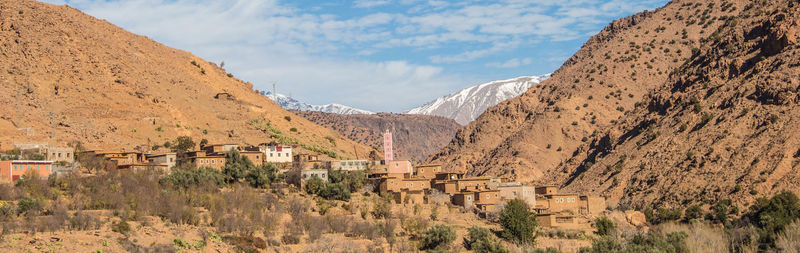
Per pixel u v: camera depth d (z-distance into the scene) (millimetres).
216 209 112938
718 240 119750
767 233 120500
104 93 188000
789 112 189500
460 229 122438
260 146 165250
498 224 127688
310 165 157375
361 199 136875
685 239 117688
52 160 135125
